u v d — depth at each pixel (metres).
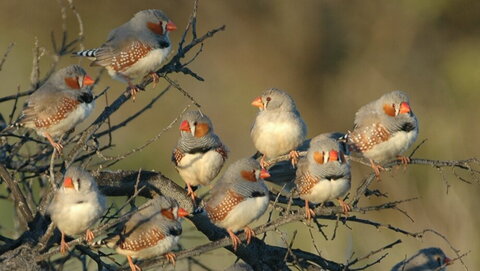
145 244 10.05
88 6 24.14
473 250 18.94
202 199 11.52
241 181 10.48
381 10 24.03
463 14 23.89
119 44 11.46
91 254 10.34
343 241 17.09
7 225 18.47
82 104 11.29
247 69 24.09
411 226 19.45
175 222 10.15
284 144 11.78
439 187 19.94
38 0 23.91
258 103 11.84
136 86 11.06
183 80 23.91
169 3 24.42
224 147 11.62
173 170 23.08
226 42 24.23
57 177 10.69
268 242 14.48
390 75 23.58
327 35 24.06
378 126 11.63
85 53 11.62
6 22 23.91
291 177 11.95
